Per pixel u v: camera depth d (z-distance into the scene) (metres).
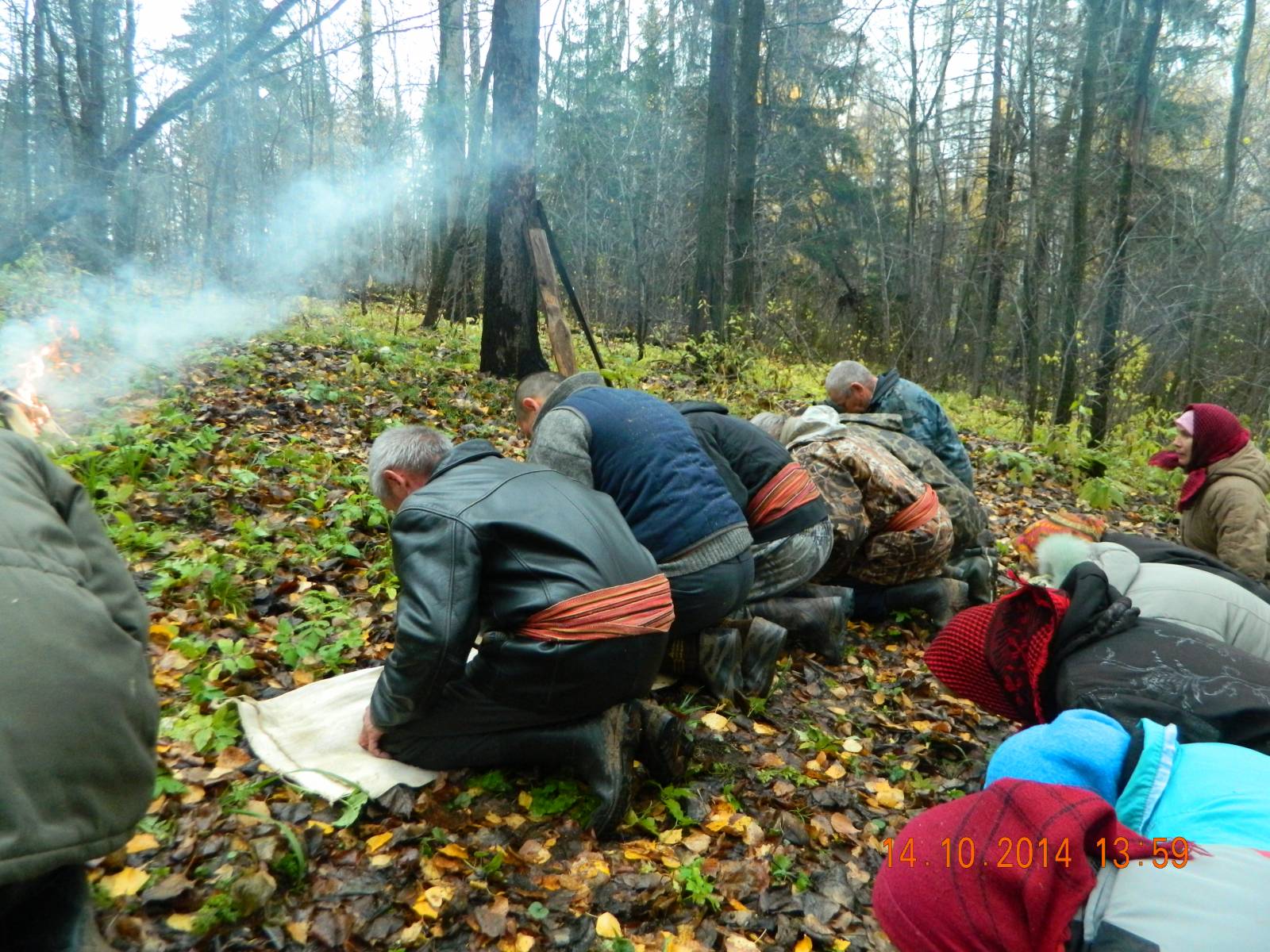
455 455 2.99
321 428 6.65
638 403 3.61
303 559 4.32
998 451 9.44
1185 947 1.18
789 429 4.82
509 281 9.23
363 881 2.48
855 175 25.88
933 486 5.08
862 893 2.78
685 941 2.47
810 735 3.62
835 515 4.48
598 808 2.83
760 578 4.16
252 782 2.76
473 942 2.37
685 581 3.43
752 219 13.66
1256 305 15.88
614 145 19.88
